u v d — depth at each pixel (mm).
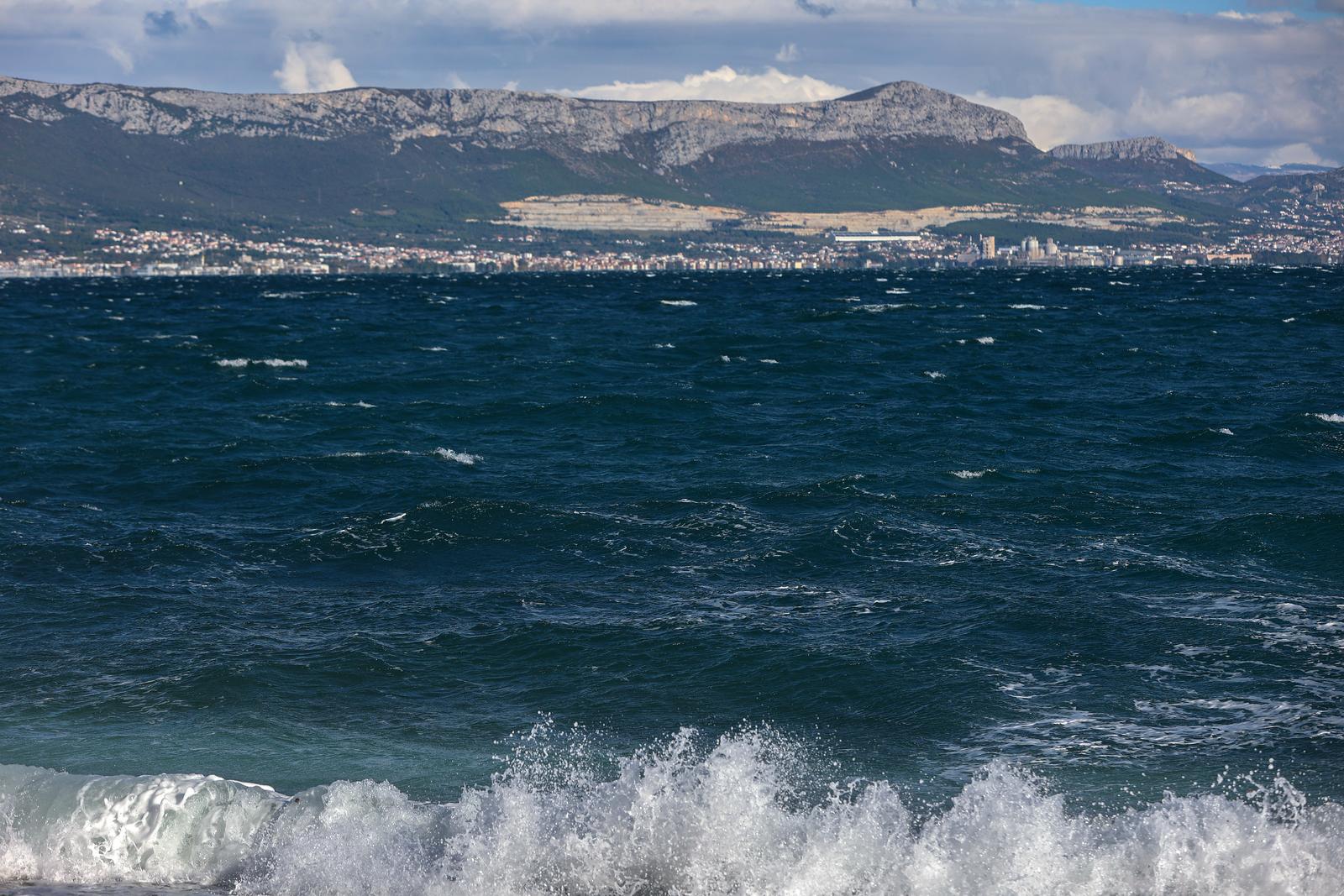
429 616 27156
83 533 35438
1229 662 23422
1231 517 34469
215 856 16578
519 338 115625
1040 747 19609
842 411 62500
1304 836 15672
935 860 15469
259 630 26297
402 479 43594
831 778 18688
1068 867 15180
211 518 37781
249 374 84688
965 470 43531
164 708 21641
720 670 23328
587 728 20828
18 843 16891
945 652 23984
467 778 18781
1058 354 91500
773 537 33875
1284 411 59594
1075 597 27672
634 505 38344
